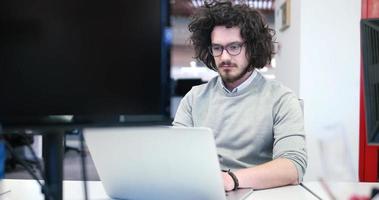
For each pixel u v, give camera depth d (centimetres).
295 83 252
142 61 55
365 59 76
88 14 56
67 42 56
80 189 101
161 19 55
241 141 123
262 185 96
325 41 236
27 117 55
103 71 56
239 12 127
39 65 56
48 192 64
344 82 236
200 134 71
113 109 56
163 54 55
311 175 219
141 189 84
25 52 56
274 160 104
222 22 127
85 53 56
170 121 56
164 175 79
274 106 124
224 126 128
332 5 234
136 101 56
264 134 122
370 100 76
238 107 128
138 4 55
